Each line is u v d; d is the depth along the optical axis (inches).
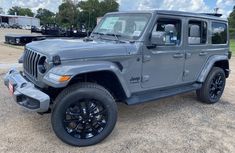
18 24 2864.2
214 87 225.0
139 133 164.1
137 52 161.8
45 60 141.1
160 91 186.5
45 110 135.0
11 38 445.4
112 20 189.2
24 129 161.8
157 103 222.8
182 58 191.0
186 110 209.5
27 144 144.6
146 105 216.1
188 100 235.5
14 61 398.6
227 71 237.8
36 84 147.6
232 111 212.4
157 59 173.6
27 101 140.6
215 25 217.3
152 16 167.6
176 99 236.7
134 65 162.4
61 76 131.4
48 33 484.4
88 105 143.6
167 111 205.3
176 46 184.5
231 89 284.0
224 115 202.4
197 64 206.1
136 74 165.0
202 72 211.6
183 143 154.0
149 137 159.3
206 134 167.5
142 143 151.6
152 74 173.6
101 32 189.2
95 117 146.3
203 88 219.8
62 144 146.7
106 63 147.7
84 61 142.3
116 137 157.6
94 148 144.6
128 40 168.4
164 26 175.2
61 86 131.4
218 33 222.2
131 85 164.7
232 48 885.8
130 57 159.3
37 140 149.4
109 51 150.7
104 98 144.9
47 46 150.7
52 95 150.0
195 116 197.3
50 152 138.3
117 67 152.8
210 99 224.1
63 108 137.7
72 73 133.7
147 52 166.9
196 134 166.7
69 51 139.3
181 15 185.2
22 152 136.5
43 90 146.9
